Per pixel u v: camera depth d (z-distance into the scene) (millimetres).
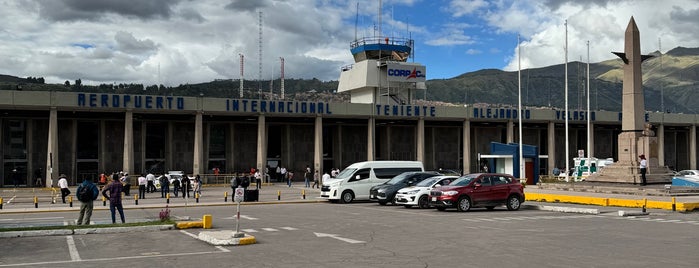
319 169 62750
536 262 12961
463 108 68750
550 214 26281
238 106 59406
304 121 68312
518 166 48750
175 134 64125
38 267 12930
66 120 59719
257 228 21062
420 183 31703
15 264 13320
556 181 49219
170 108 56656
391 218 24812
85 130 60875
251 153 67688
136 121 62250
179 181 44844
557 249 14945
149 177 47969
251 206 34094
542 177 56344
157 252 15016
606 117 75375
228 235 17188
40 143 58719
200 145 57969
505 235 18078
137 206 33188
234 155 66625
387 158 72750
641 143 40500
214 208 32531
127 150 55250
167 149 63719
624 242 16234
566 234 18250
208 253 14781
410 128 74625
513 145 49031
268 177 61000
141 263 13344
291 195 43906
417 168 37969
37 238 18047
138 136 62438
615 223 21797
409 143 74562
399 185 33438
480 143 77750
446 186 28766
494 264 12758
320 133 63062
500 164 50344
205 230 20344
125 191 42594
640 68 40906
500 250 14852
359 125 71938
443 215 26062
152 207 33094
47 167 54281
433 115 67375
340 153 70875
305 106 62094
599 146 84625
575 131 82562
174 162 63969
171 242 17016
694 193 34969
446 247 15500
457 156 76500
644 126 40656
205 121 64938
